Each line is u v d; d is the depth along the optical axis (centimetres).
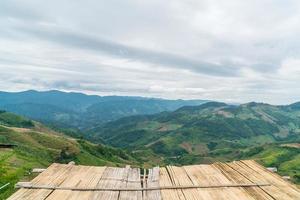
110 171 1273
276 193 1012
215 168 1348
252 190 1048
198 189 1065
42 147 13325
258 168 1329
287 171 15038
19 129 15462
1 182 1550
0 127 14425
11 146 4566
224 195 1002
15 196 957
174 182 1135
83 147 16312
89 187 1050
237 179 1166
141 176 1234
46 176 1158
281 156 19875
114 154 19712
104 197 980
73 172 1231
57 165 1328
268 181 1139
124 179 1162
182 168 1359
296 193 1010
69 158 12962
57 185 1059
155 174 1242
